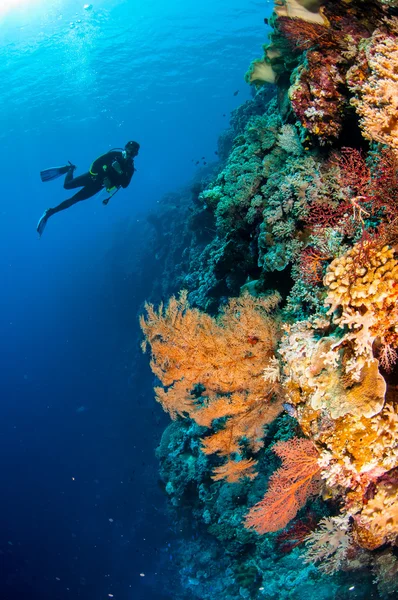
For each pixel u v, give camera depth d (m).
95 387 31.06
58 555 23.34
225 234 6.54
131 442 24.62
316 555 3.93
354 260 2.46
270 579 6.91
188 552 12.07
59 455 30.00
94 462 26.88
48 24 34.41
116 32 39.22
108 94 49.59
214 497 9.16
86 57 40.28
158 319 4.39
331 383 2.58
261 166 5.85
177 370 4.34
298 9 3.37
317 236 3.62
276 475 3.77
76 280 45.19
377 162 2.96
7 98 41.12
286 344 3.08
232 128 18.30
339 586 5.35
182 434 10.66
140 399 24.62
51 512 26.53
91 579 20.61
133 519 20.91
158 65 47.50
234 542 8.29
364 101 2.86
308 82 3.72
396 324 2.39
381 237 2.52
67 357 36.06
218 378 4.30
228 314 4.47
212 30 44.53
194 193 15.56
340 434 2.56
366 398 2.40
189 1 39.50
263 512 3.89
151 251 27.91
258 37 47.69
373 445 2.49
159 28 41.41
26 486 29.73
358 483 2.79
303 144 4.41
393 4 2.88
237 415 4.41
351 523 3.54
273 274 5.00
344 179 3.40
